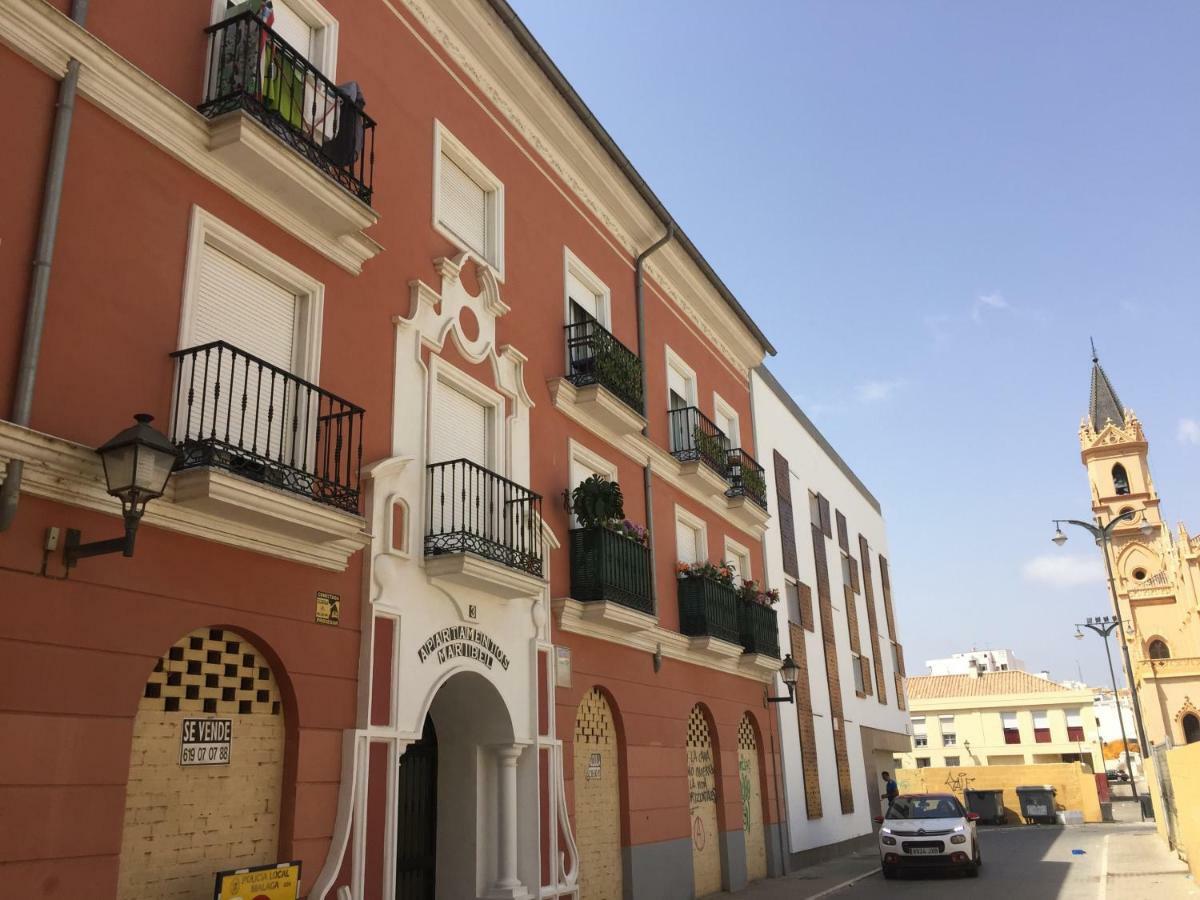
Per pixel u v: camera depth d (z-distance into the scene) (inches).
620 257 619.2
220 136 295.7
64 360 249.0
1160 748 844.6
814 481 1021.8
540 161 531.2
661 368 655.1
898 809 732.0
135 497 228.4
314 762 304.8
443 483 378.9
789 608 864.3
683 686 593.0
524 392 462.9
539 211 520.7
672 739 563.5
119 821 240.5
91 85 267.0
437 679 364.5
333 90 343.0
